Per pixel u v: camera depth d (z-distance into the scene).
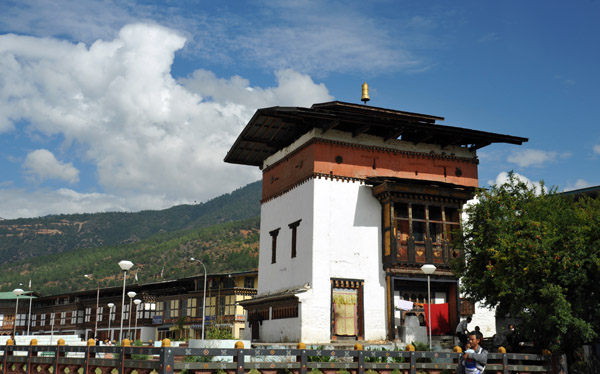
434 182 32.78
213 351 15.33
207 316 78.94
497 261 24.50
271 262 37.66
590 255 22.75
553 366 22.06
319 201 32.53
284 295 32.56
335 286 31.80
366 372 18.67
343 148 33.72
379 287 32.50
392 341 31.02
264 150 40.25
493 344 27.89
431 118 37.59
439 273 32.50
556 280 23.22
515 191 26.73
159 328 86.62
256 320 36.75
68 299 107.00
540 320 22.69
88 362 17.14
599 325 23.17
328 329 31.17
